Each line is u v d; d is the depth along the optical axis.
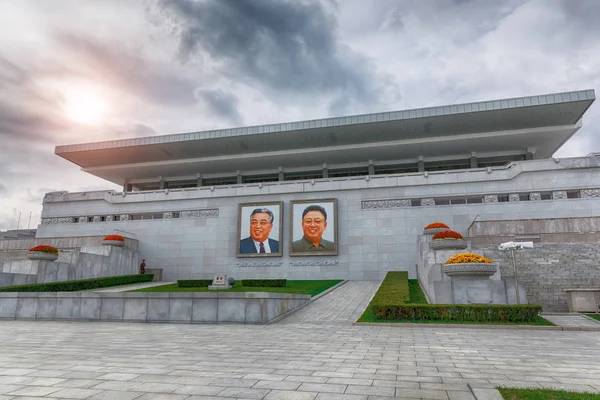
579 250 22.22
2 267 28.23
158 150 50.22
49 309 18.88
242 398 5.81
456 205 34.47
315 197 37.47
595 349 10.44
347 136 46.03
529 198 33.69
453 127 43.53
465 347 10.70
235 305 16.89
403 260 34.44
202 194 40.00
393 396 5.94
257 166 53.16
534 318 15.45
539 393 5.75
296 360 8.80
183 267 38.62
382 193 36.19
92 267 31.86
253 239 37.22
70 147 50.91
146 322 17.58
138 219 41.50
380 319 16.61
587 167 32.84
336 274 35.19
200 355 9.41
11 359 8.88
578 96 38.56
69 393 6.05
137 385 6.55
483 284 17.73
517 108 39.78
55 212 44.16
